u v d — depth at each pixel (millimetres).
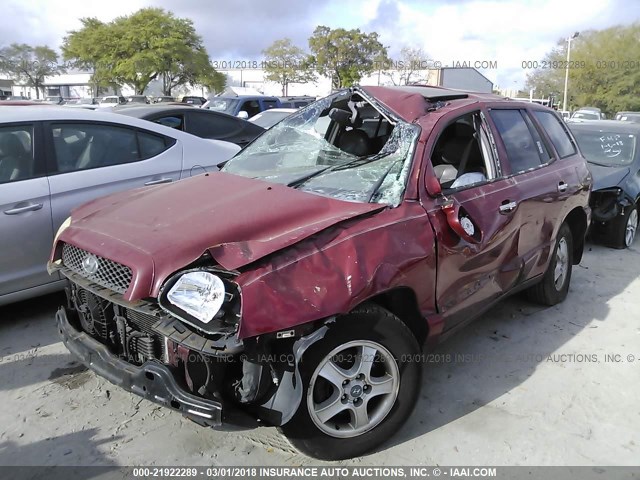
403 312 3053
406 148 3293
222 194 3189
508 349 4152
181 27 41219
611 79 51375
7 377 3637
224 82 45406
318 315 2484
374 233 2805
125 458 2887
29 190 4184
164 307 2436
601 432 3164
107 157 4758
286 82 44469
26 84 56469
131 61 39344
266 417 2514
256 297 2381
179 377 2471
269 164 3910
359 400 2826
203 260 2555
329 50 40406
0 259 4031
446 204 3176
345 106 4094
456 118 3568
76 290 3037
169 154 5172
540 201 4094
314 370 2617
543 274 4500
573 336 4383
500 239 3621
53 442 3004
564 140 4957
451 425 3211
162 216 2934
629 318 4750
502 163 3855
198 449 2969
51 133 4441
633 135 7594
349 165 3504
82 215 3258
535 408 3391
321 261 2590
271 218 2812
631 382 3703
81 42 41344
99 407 3328
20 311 4660
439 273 3119
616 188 6844
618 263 6406
